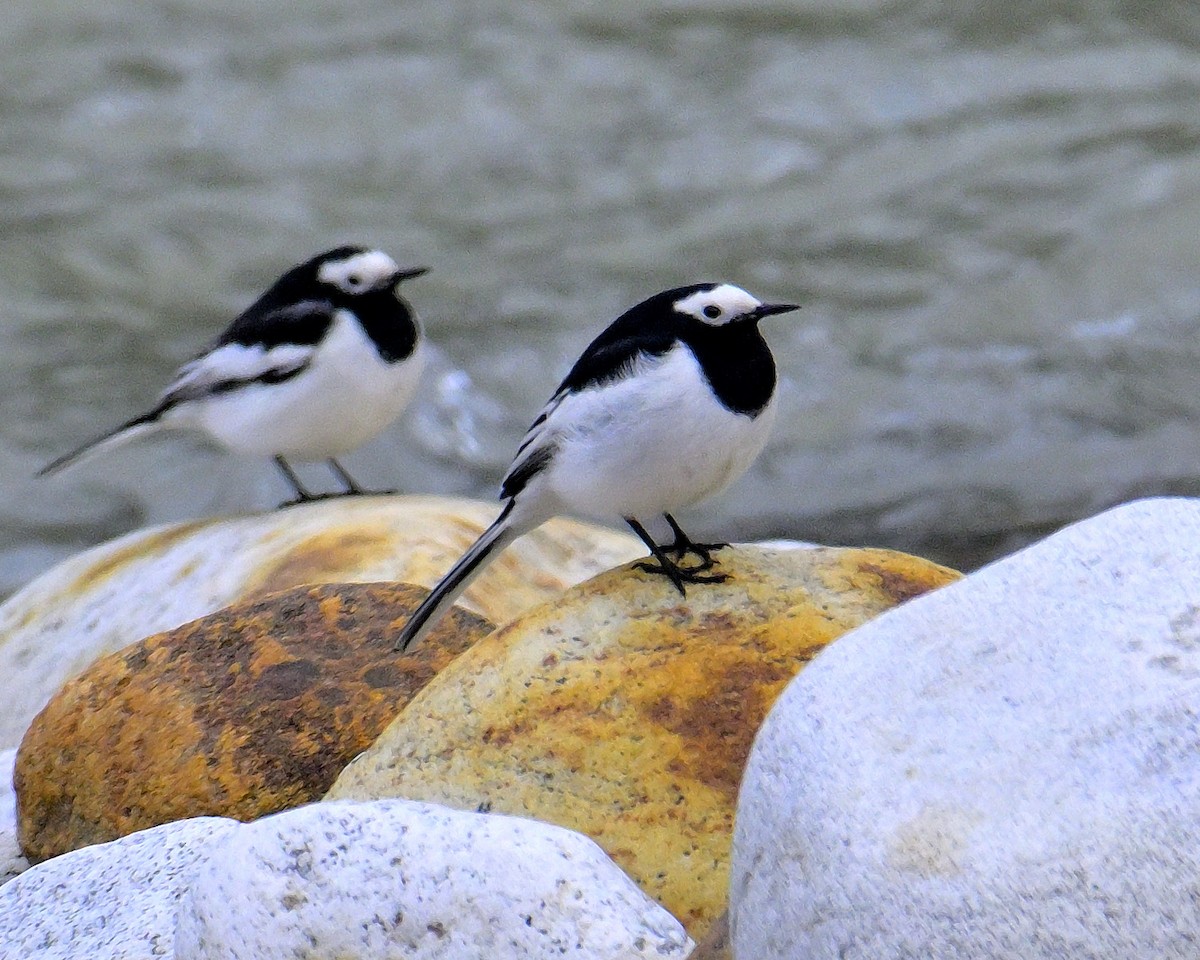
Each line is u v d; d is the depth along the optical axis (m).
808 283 21.64
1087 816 5.73
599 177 24.19
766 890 6.22
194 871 7.73
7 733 11.58
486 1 28.62
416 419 20.00
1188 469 18.41
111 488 19.45
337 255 13.09
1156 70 25.72
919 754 6.12
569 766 8.05
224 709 9.05
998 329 20.69
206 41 28.05
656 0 28.41
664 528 18.09
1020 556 6.74
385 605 9.65
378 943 6.59
